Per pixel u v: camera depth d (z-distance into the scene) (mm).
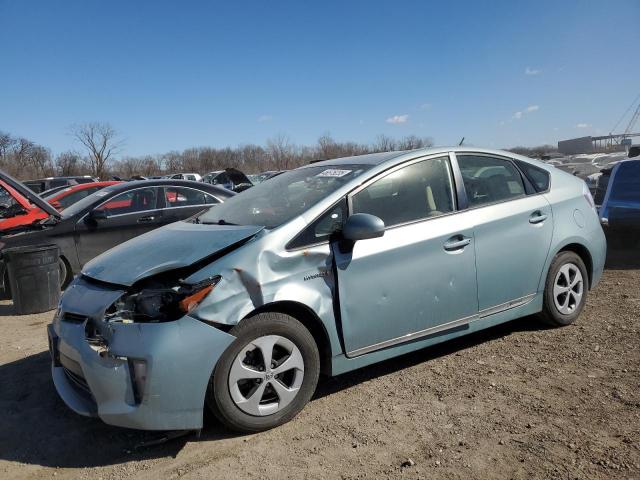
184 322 2984
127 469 2957
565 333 4602
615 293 5844
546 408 3340
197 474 2861
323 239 3459
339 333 3461
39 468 3031
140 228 7992
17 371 4492
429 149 4148
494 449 2934
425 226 3818
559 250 4594
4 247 7078
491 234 4102
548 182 4691
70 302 3371
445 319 3902
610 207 8008
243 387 3244
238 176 23422
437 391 3662
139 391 2951
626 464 2705
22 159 57312
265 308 3258
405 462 2857
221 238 3363
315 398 3672
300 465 2889
